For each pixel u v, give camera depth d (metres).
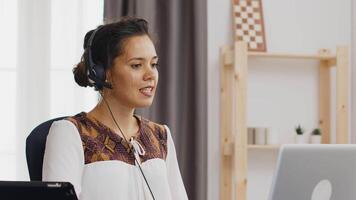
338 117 3.11
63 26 3.07
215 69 3.19
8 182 0.91
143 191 1.46
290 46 3.29
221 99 3.14
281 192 1.41
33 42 3.02
